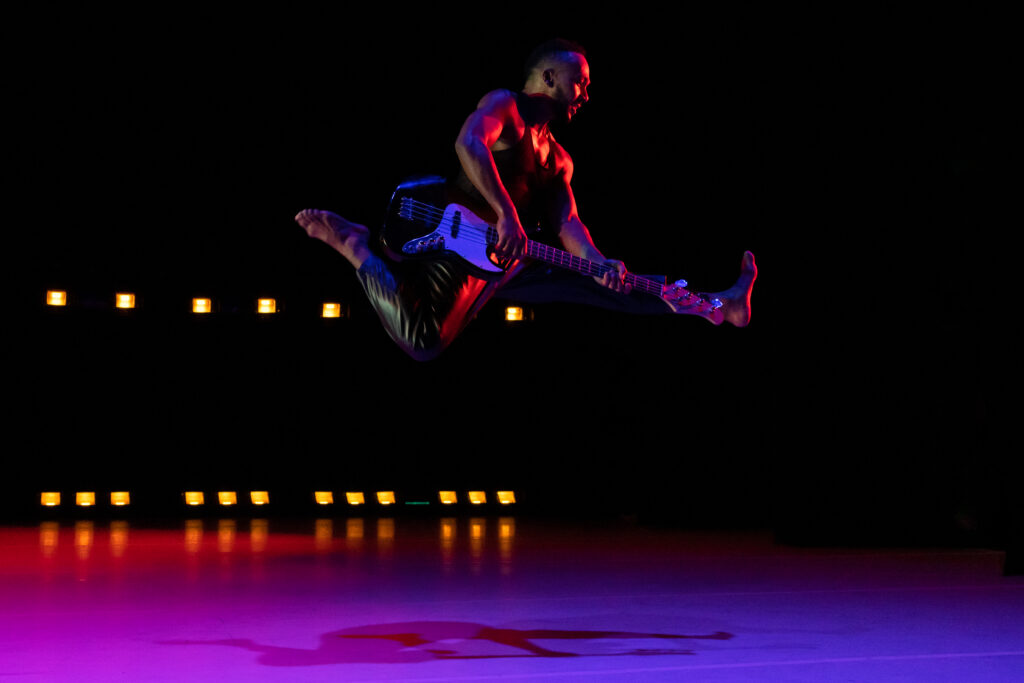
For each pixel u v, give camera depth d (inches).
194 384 366.6
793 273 305.9
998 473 265.7
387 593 207.5
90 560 250.7
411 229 141.1
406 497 378.3
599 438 379.6
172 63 330.6
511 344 379.6
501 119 141.6
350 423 375.6
